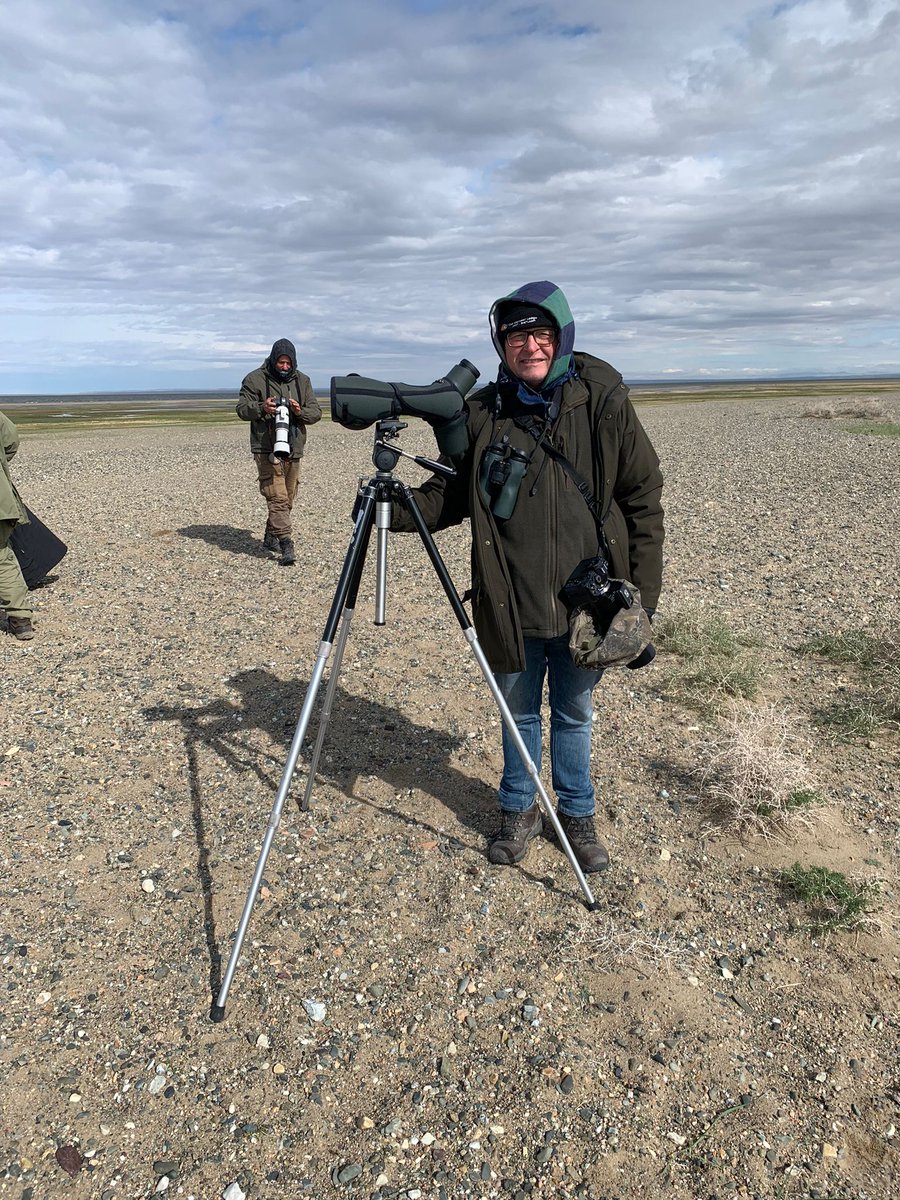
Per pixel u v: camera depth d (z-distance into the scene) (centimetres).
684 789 415
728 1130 243
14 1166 233
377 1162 235
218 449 2209
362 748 461
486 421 305
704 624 615
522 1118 247
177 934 323
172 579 804
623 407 295
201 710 511
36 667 581
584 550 305
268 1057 268
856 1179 230
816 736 462
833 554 853
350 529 1049
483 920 328
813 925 320
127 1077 262
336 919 330
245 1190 227
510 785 359
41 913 333
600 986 295
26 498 1307
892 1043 271
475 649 306
